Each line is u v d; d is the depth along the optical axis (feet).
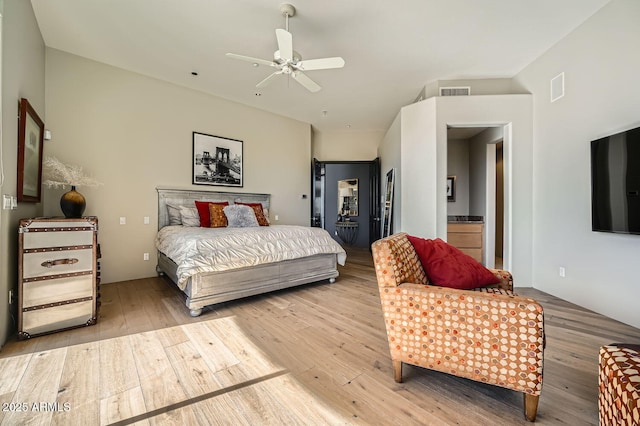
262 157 16.93
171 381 5.02
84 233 7.34
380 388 4.91
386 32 9.21
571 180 9.43
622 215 7.50
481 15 8.42
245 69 11.88
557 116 9.99
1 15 5.99
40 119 8.97
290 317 8.14
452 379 5.20
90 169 11.13
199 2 7.86
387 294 5.00
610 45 8.03
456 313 4.46
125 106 11.96
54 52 10.31
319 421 4.10
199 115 14.20
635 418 2.63
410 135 12.73
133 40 9.79
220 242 8.96
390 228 16.01
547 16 8.53
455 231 14.69
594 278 8.60
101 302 9.25
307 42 9.79
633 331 7.18
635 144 7.16
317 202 20.27
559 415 4.24
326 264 11.97
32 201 8.21
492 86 12.52
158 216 12.89
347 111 17.13
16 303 6.95
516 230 11.34
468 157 18.62
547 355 6.00
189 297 8.21
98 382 4.96
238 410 4.31
